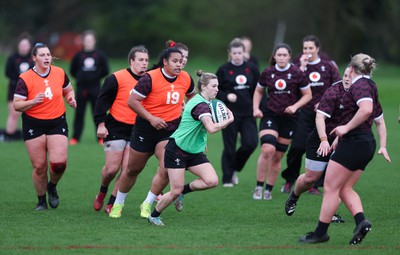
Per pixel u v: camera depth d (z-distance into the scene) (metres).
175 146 28.89
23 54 59.00
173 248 26.02
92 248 25.95
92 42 59.47
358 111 25.02
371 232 28.91
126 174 31.67
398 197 38.03
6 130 62.09
